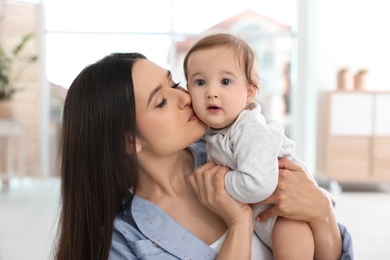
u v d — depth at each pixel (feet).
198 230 3.82
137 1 22.25
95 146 3.72
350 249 3.85
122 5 22.30
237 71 3.73
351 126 19.10
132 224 3.94
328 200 3.69
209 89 3.67
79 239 3.89
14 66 21.65
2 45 21.86
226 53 3.74
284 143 3.93
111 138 3.68
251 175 3.37
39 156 22.56
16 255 10.04
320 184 18.80
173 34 22.36
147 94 3.63
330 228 3.72
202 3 22.72
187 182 3.98
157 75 3.75
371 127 19.04
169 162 3.90
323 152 20.04
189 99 3.71
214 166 3.73
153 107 3.62
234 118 3.70
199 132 3.75
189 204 3.91
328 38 20.75
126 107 3.63
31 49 22.43
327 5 20.72
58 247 4.08
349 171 19.15
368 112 19.03
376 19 20.84
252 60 3.86
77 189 3.84
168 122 3.62
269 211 3.66
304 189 3.64
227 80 3.71
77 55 22.68
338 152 19.15
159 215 3.84
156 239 3.72
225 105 3.64
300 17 21.79
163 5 22.29
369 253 10.59
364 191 18.86
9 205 15.33
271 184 3.40
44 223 12.85
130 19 22.39
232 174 3.51
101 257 3.78
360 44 20.88
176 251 3.68
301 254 3.60
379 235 12.12
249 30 24.75
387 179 19.06
